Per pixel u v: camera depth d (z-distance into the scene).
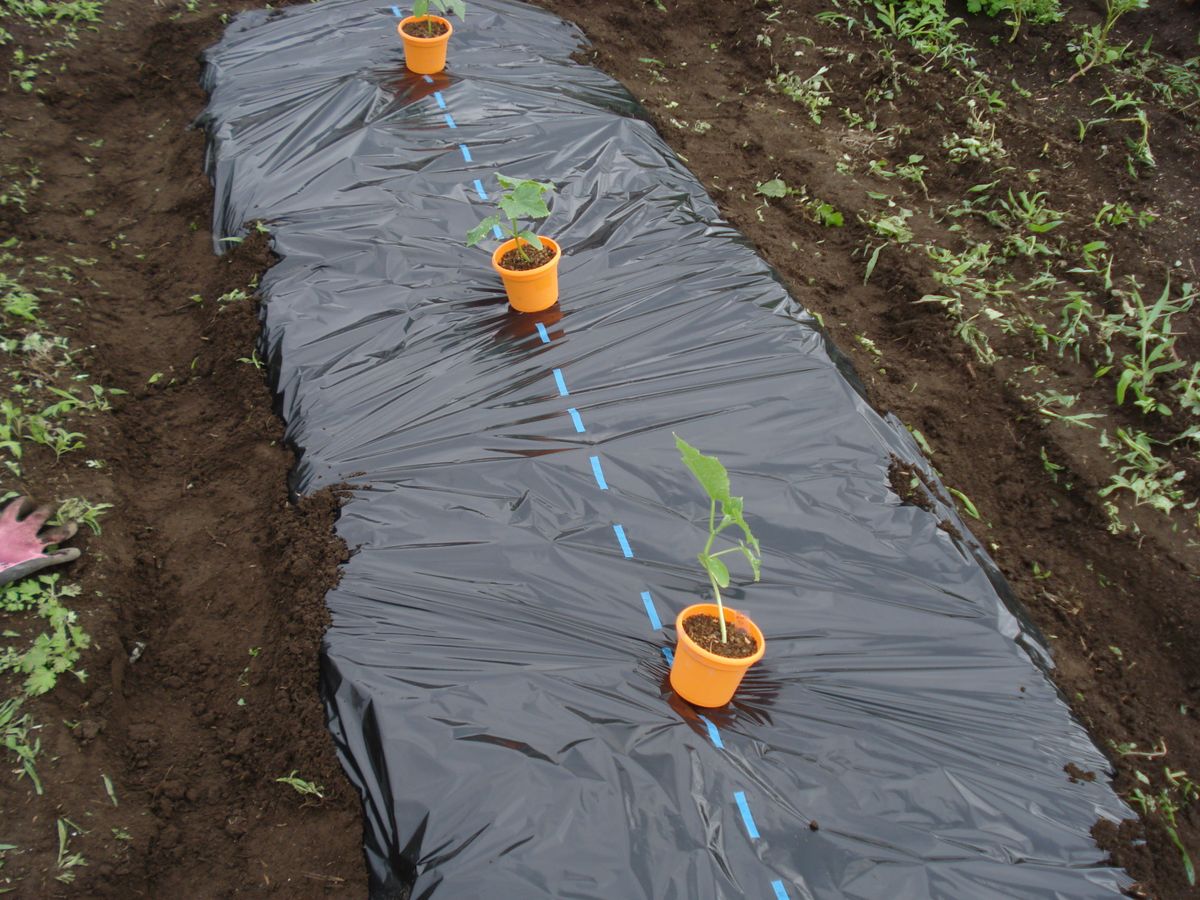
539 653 2.69
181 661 2.99
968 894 2.24
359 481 3.26
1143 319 4.16
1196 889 2.46
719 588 2.89
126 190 5.02
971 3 6.61
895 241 4.85
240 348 3.95
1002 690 2.75
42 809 2.45
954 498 3.66
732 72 6.29
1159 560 3.45
